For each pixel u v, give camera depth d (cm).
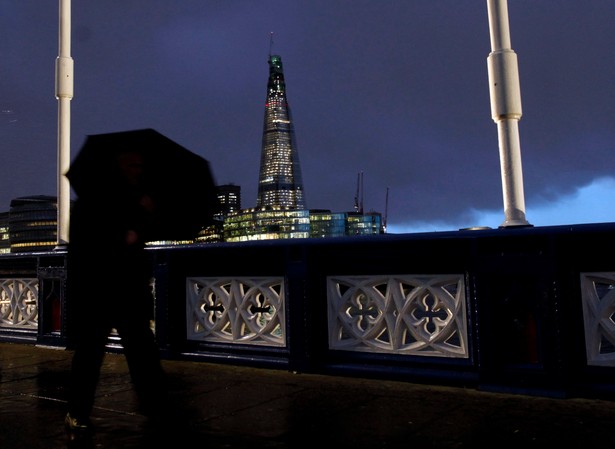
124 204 321
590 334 369
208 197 337
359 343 461
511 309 395
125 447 301
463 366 410
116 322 326
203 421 347
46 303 690
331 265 474
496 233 387
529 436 301
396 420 338
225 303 539
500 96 432
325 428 327
